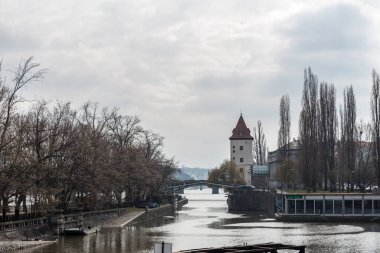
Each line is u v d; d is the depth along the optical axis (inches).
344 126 5949.8
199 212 7052.2
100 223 4451.3
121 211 5265.8
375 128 5433.1
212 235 3732.8
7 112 2851.9
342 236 3641.7
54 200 3412.9
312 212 5009.8
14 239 2915.8
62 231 3533.5
